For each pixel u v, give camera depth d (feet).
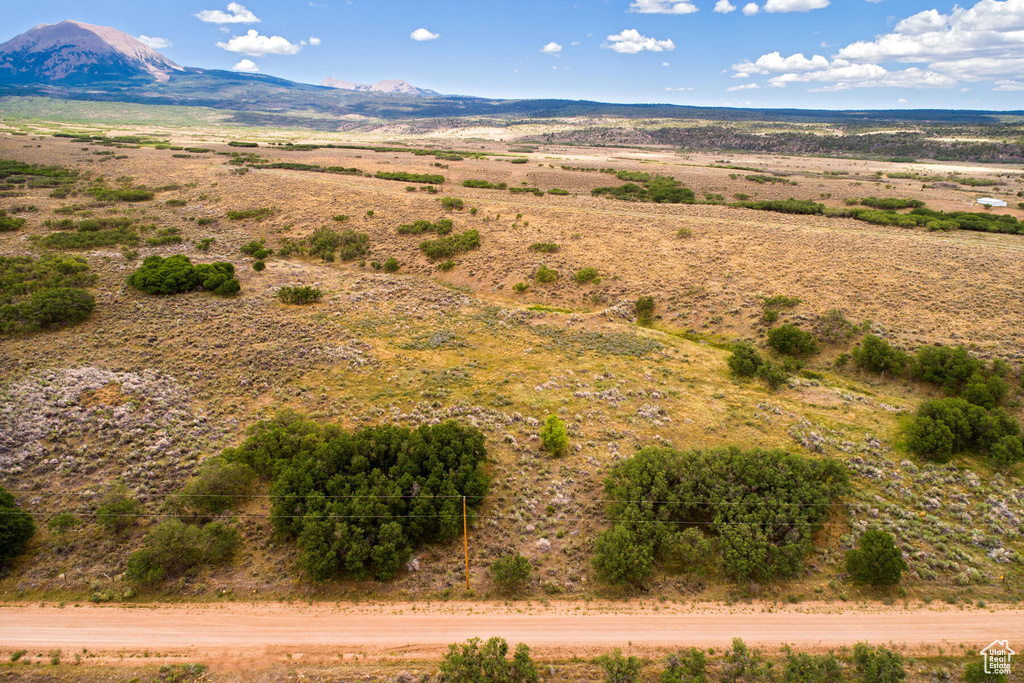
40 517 101.04
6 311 171.63
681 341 198.18
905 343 178.19
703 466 114.32
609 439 136.26
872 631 86.74
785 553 96.53
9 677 75.82
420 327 198.29
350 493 103.40
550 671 79.61
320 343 176.86
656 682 77.66
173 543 91.15
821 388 165.07
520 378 165.68
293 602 89.81
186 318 187.11
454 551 101.14
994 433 130.00
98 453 117.50
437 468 109.81
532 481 119.55
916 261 233.35
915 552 100.01
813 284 219.82
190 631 83.97
